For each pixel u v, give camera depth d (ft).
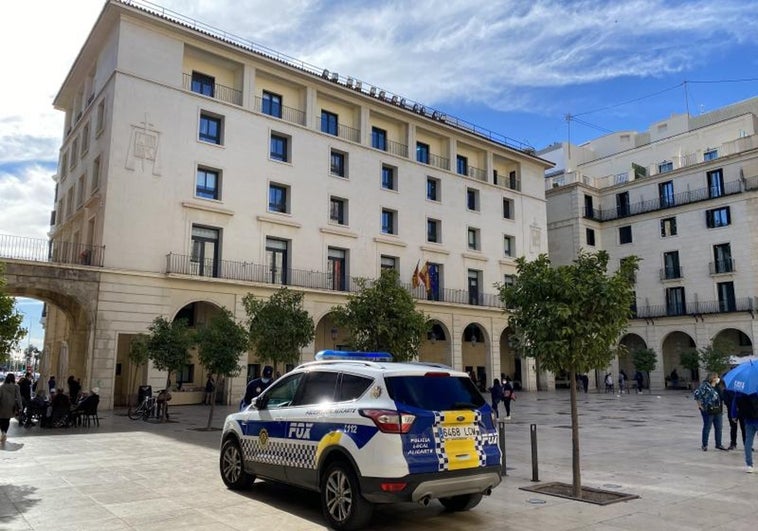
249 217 101.81
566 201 172.65
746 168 145.38
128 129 90.38
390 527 22.57
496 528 22.41
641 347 149.18
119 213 87.71
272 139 109.60
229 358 60.70
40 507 24.88
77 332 88.22
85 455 40.01
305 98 113.70
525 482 31.63
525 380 146.82
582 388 151.02
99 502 25.89
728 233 147.02
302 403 25.53
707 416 43.98
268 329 62.69
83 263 88.28
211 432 55.62
